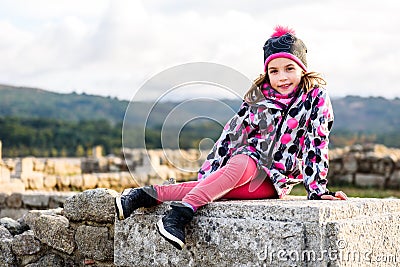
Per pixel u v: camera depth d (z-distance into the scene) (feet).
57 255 18.12
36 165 64.90
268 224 13.56
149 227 15.29
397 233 15.89
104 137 226.79
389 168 61.57
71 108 415.64
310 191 15.47
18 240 18.44
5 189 47.57
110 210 17.03
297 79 15.84
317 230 13.11
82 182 53.67
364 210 14.76
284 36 15.88
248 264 13.76
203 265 14.39
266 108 15.81
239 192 15.25
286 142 15.74
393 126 351.46
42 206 35.99
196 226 14.49
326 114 15.60
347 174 63.46
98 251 17.24
